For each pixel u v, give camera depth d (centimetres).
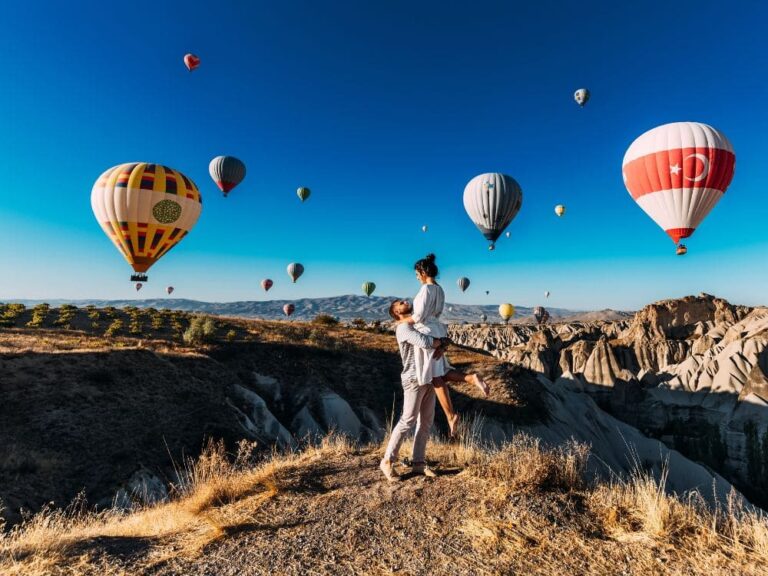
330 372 4103
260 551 349
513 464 478
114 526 466
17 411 2083
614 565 311
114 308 5834
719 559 311
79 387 2392
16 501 1503
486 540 347
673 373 10269
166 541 383
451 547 340
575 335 14425
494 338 18550
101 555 353
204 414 2516
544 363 12838
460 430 655
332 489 487
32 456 1792
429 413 498
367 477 516
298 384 3694
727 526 351
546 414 3759
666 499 383
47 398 2222
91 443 1992
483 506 401
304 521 402
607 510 387
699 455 8038
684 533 346
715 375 9281
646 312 13238
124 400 2406
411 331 456
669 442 8406
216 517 429
